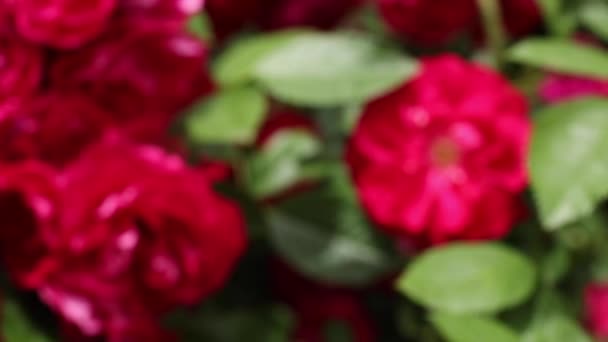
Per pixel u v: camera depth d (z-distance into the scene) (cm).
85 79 55
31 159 55
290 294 65
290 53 61
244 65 61
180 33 56
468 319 58
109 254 55
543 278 61
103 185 54
